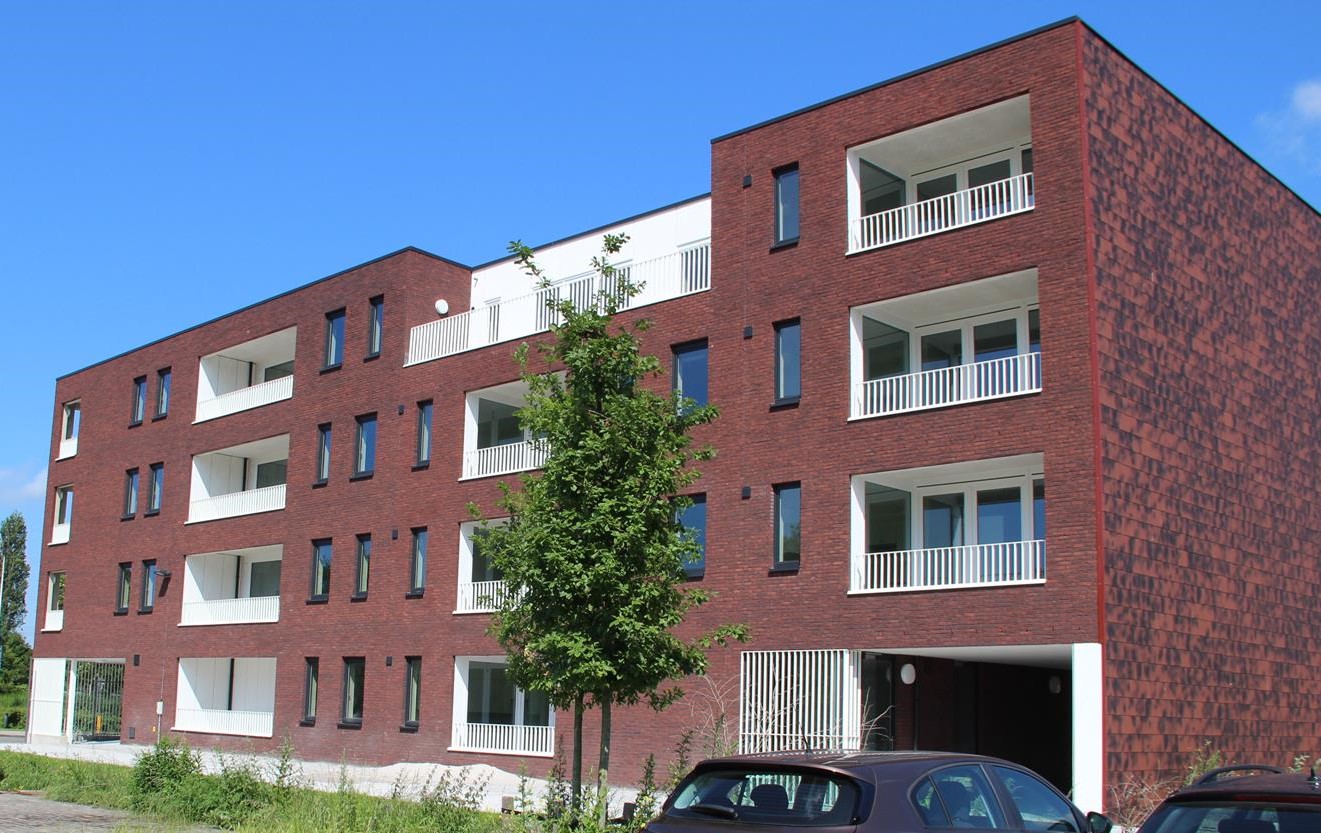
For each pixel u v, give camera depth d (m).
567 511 14.70
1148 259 21.64
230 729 35.03
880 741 22.17
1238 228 24.67
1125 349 20.64
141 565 39.69
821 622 22.14
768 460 23.48
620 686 14.64
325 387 33.78
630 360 15.48
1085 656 19.09
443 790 16.33
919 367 23.88
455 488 29.66
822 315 23.23
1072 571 19.47
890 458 21.84
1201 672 21.22
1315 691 24.89
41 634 44.03
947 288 21.77
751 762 8.59
